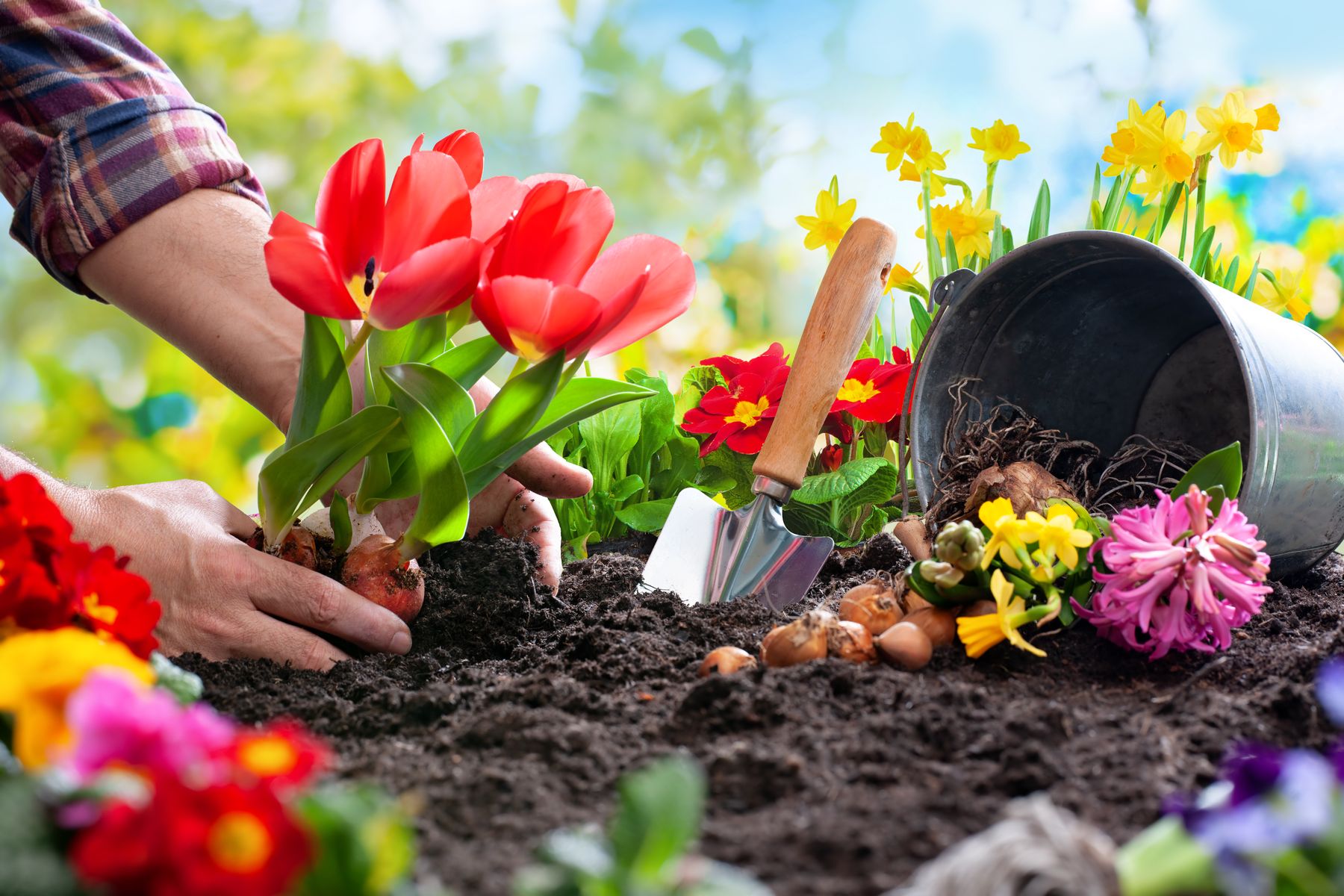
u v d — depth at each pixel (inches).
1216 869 29.4
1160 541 40.8
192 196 47.1
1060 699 39.9
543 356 40.4
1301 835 28.0
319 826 26.9
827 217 57.3
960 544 41.2
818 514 53.7
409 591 43.4
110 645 35.1
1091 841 29.6
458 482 41.4
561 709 38.9
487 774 35.6
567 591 48.0
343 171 39.4
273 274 39.0
